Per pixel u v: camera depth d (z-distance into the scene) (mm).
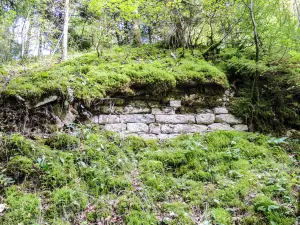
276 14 4785
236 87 4652
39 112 3609
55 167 2863
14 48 7930
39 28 8148
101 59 4926
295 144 3875
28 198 2492
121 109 4102
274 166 3248
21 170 2740
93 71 4301
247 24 4996
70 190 2609
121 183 2871
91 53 5406
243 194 2760
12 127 3418
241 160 3367
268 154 3518
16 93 3529
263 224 2430
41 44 8211
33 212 2383
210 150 3604
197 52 5219
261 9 4867
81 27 8344
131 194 2750
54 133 3455
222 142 3717
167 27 5570
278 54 4457
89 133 3539
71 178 2814
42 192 2621
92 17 7008
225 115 4340
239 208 2617
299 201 2541
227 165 3305
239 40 5375
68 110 3730
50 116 3639
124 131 3955
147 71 4285
